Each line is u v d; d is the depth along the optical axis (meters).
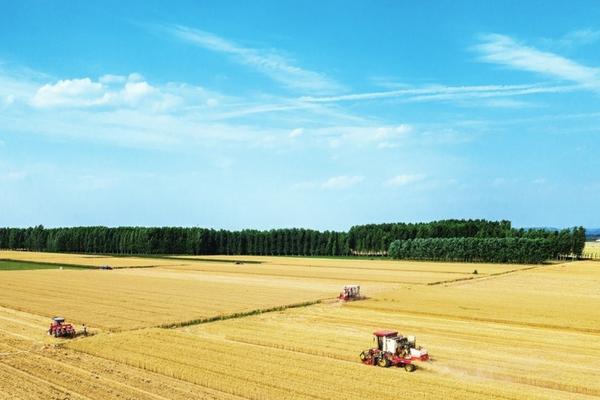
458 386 28.45
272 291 74.25
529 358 35.59
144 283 84.62
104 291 73.06
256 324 48.28
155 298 65.88
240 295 69.31
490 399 26.36
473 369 32.91
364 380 29.41
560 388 29.25
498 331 44.97
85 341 39.12
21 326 46.59
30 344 39.19
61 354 35.72
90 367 32.28
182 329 46.28
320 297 67.25
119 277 94.94
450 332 44.50
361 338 41.41
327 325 47.66
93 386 28.31
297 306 59.94
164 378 29.98
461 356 36.16
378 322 49.16
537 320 49.78
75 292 71.50
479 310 55.81
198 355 34.78
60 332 41.97
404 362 32.88
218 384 28.23
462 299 65.12
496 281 90.06
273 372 30.72
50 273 102.06
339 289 77.25
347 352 36.59
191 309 56.62
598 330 44.88
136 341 39.06
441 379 29.86
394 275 102.06
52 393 27.05
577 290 76.44
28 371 31.28
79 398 26.31
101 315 52.56
